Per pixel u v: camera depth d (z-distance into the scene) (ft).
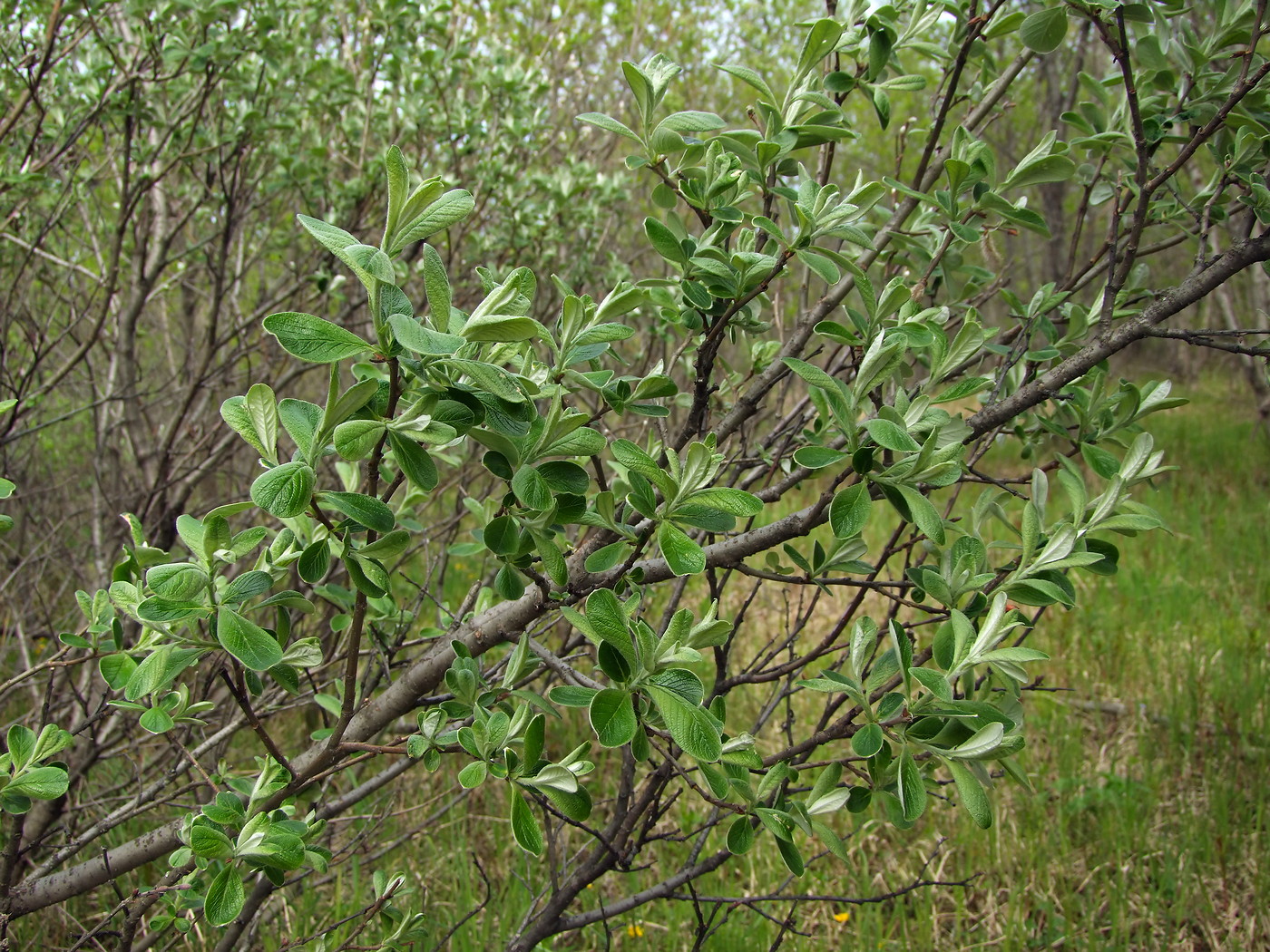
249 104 11.18
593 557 4.34
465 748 4.20
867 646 4.75
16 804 4.70
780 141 5.30
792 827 4.61
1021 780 4.91
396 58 12.28
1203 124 6.66
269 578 3.99
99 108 9.90
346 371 12.87
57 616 12.60
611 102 21.68
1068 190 27.12
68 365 10.20
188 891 5.21
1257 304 19.36
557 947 9.18
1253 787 11.83
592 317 4.09
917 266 6.94
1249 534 21.20
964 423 4.69
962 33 6.96
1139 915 10.02
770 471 6.41
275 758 4.69
